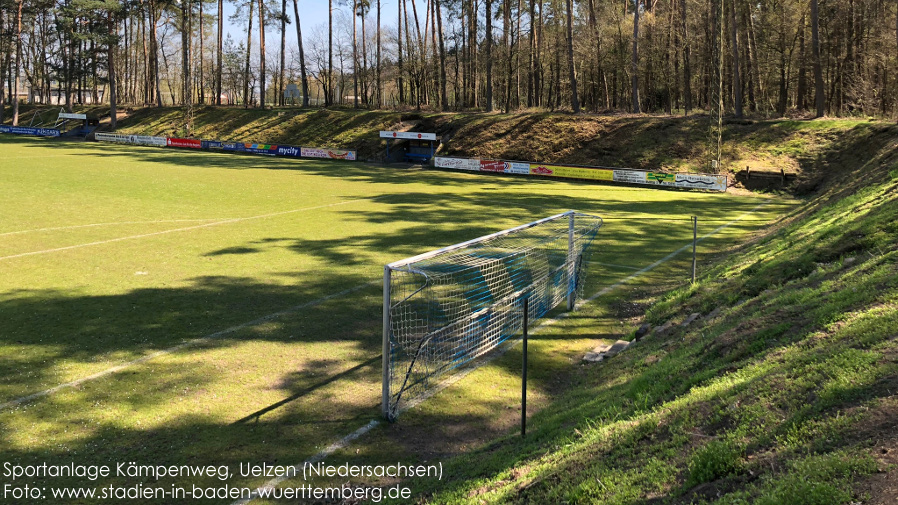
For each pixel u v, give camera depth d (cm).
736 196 3459
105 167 4166
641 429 561
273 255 1823
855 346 541
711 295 1123
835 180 3288
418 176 4284
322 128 6041
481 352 1048
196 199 2933
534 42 6003
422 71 6706
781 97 4666
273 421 819
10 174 3575
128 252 1820
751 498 376
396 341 1104
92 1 6431
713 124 3909
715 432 500
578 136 4703
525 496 508
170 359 1027
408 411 855
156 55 7775
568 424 704
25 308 1276
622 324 1248
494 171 4534
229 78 8600
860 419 418
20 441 752
